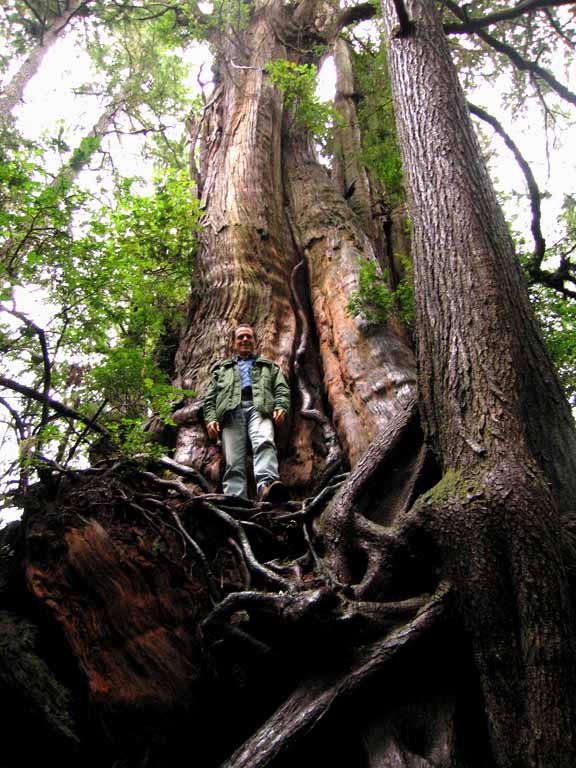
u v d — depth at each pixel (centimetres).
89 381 502
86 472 427
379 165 886
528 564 298
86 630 345
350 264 748
